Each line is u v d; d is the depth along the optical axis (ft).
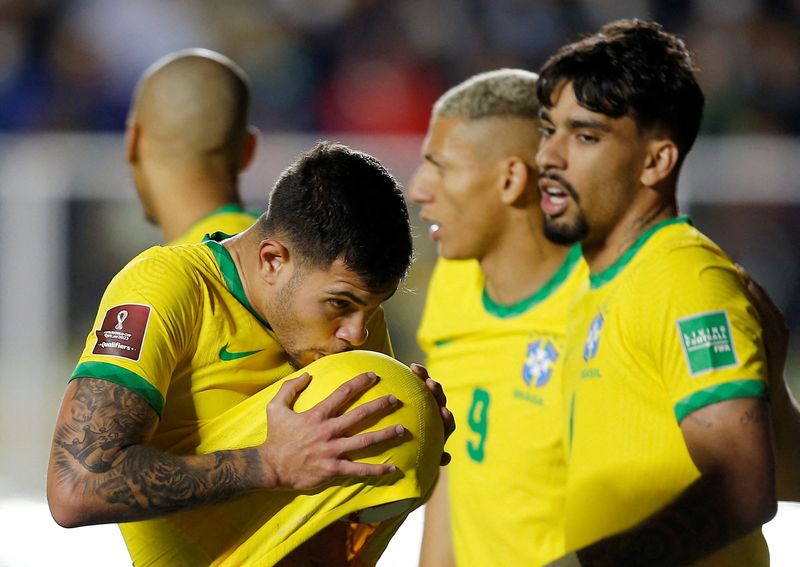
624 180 31.35
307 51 123.34
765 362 28.12
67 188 91.09
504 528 38.11
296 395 25.35
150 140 42.29
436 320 41.68
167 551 26.89
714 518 26.89
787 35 120.88
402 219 26.12
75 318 91.50
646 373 29.37
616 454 29.78
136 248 91.50
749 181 87.92
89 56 123.13
